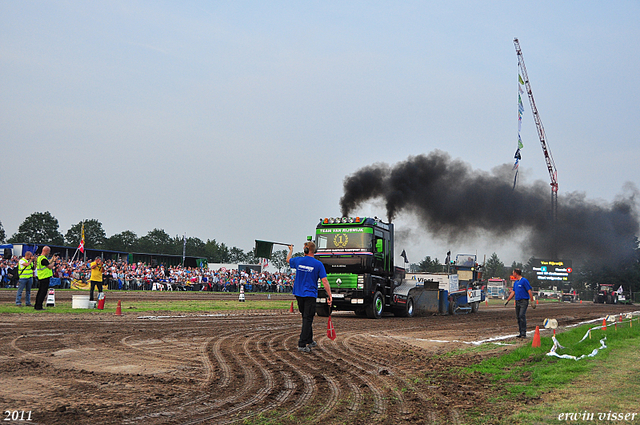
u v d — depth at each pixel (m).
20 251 44.88
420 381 8.01
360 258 20.80
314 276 10.52
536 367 9.40
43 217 121.50
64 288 37.69
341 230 21.33
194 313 19.16
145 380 7.25
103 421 5.26
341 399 6.62
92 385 6.81
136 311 18.73
